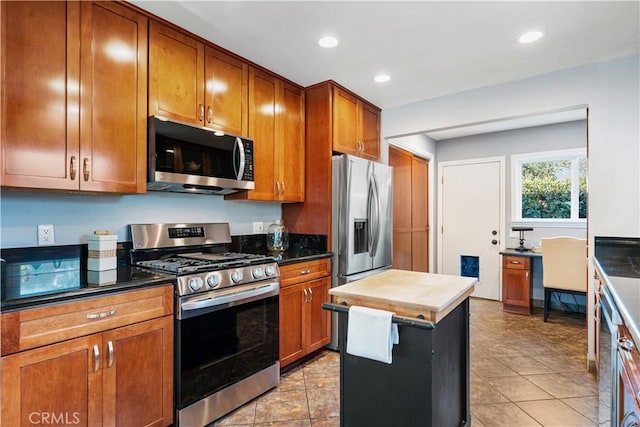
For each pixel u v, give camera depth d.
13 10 1.53
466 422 1.87
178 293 1.82
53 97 1.64
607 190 2.55
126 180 1.92
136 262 2.20
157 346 1.74
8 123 1.51
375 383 1.57
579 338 3.40
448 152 5.34
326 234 3.10
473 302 4.84
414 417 1.47
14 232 1.81
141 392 1.68
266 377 2.36
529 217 4.78
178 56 2.17
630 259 2.36
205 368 1.96
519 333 3.55
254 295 2.22
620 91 2.53
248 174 2.57
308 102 3.21
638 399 1.02
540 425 2.00
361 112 3.45
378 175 3.42
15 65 1.53
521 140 4.76
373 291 1.64
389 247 3.57
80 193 1.99
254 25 2.12
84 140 1.75
